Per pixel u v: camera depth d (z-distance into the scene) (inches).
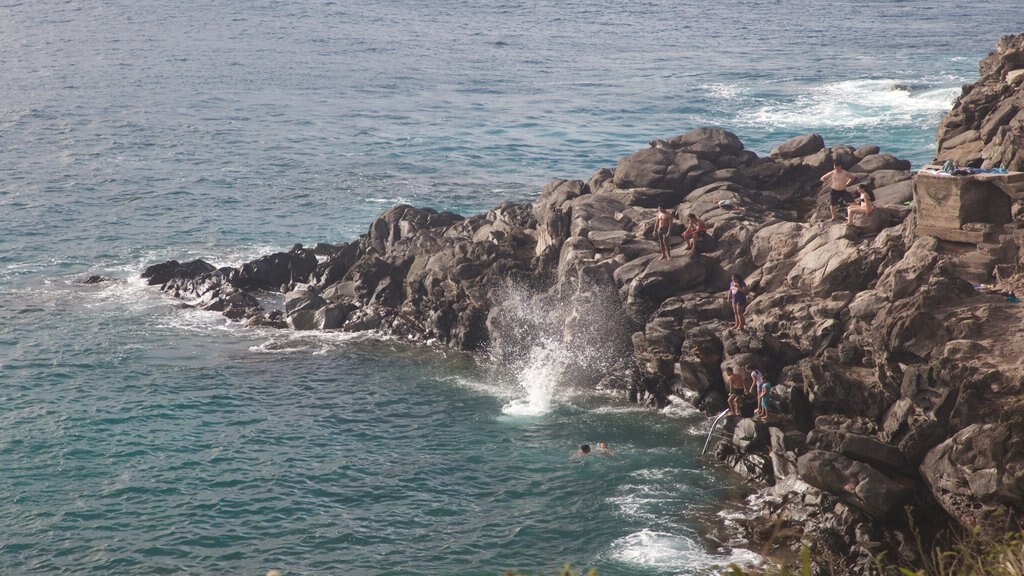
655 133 3814.0
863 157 2144.4
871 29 6845.5
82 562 1229.7
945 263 1428.4
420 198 2960.1
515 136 3794.3
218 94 4576.8
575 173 3257.9
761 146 3508.9
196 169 3282.5
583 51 6092.5
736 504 1339.8
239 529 1307.8
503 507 1359.5
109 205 2871.6
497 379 1795.0
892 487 1179.3
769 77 4972.9
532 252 2057.1
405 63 5561.0
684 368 1615.4
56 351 1884.8
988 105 2044.8
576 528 1300.4
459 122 4055.1
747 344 1546.5
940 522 1182.3
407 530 1309.1
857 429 1317.7
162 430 1581.0
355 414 1651.1
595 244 1893.5
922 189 1539.1
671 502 1350.9
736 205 1916.8
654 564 1208.8
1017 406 1149.7
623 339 1770.4
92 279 2276.1
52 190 2999.5
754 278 1684.3
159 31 6609.3
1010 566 545.3
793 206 2047.2
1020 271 1430.9
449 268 2031.3
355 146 3641.7
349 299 2110.0
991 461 1127.6
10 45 5900.6
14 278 2281.0
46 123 3909.9
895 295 1433.3
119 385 1747.0
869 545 1174.3
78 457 1486.2
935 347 1304.1
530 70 5378.9
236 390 1738.4
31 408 1644.9
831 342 1497.3
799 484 1301.7
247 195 2994.6
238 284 2234.3
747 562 1202.0
